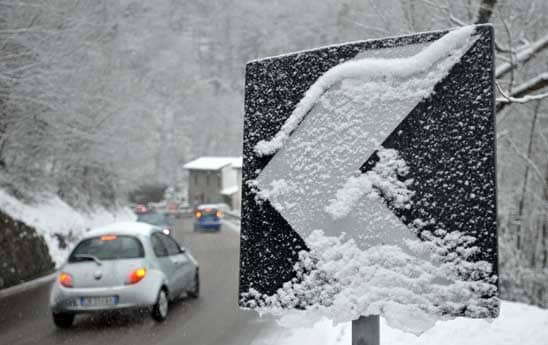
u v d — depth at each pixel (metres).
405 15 9.70
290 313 1.75
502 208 13.80
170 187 91.75
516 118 12.02
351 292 1.66
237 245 24.78
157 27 24.12
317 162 1.77
